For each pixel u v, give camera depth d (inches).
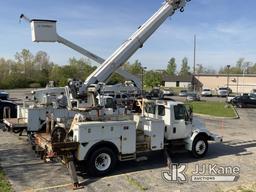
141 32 492.1
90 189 343.6
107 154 390.9
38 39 507.8
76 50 577.3
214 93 2783.0
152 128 430.9
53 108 591.2
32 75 3336.6
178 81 4045.3
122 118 434.0
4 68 3577.8
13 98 1612.9
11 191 330.3
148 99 505.0
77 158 376.2
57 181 366.9
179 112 471.2
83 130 375.2
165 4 518.9
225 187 358.3
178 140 477.7
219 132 765.9
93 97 428.8
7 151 503.2
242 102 1530.5
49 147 382.6
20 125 582.2
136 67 2736.2
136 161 457.7
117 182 367.9
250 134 740.0
